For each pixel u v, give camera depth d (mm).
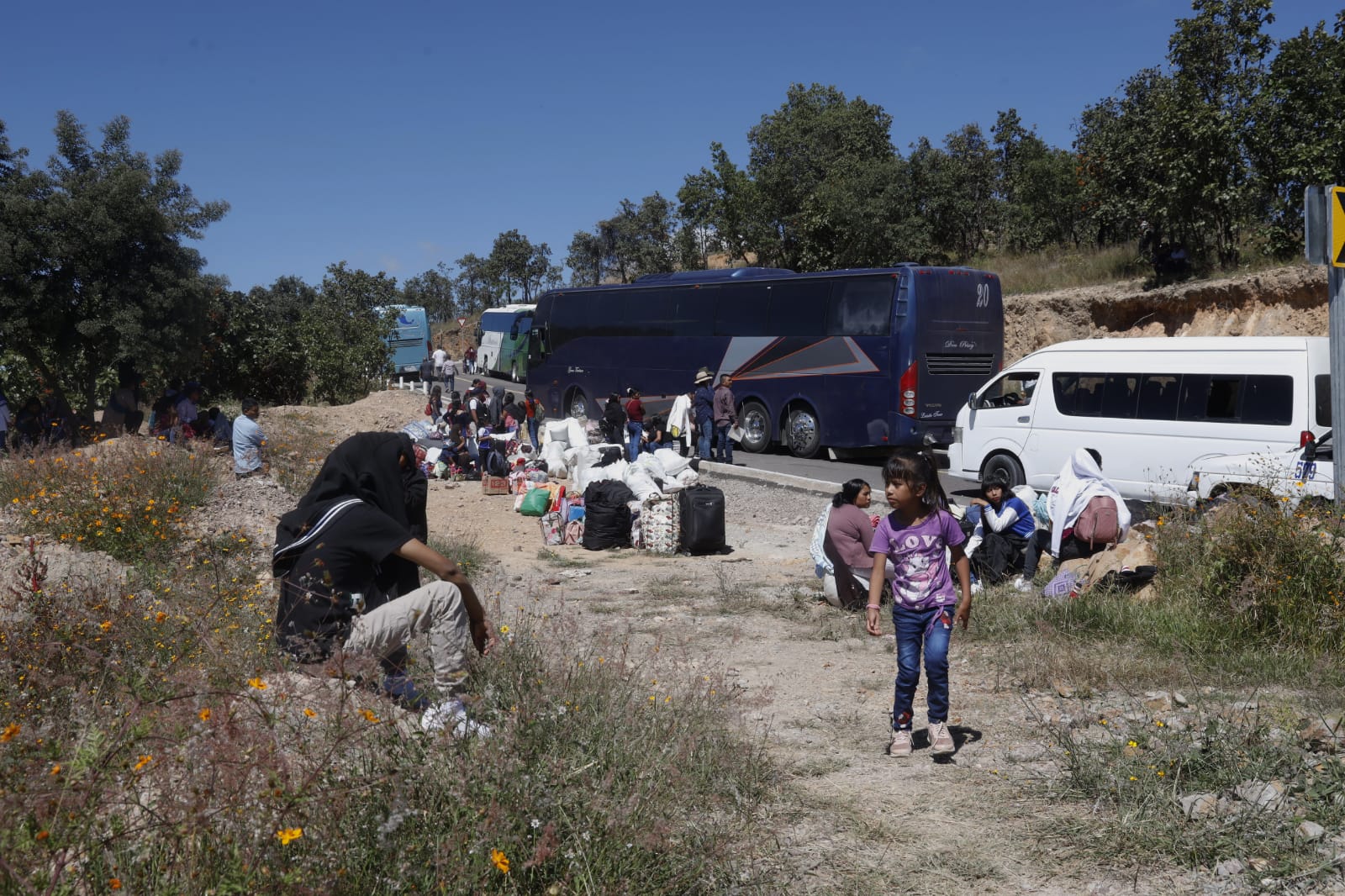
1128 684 6414
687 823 3900
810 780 4895
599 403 27828
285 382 36469
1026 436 15922
